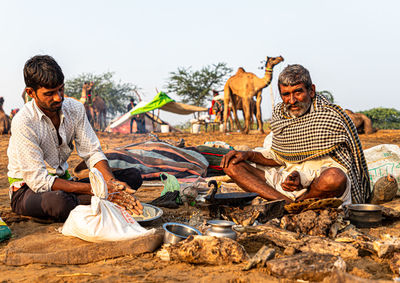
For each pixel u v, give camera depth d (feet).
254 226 9.35
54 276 7.13
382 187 12.36
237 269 7.43
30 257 7.97
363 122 50.14
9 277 7.13
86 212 8.79
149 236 8.78
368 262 7.77
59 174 11.44
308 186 10.67
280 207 10.43
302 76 10.84
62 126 11.01
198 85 112.47
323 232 9.05
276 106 12.17
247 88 54.85
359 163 11.43
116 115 150.00
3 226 9.51
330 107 11.14
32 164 10.30
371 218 10.06
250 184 11.60
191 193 13.35
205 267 7.68
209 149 19.77
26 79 9.82
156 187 17.34
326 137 11.03
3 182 19.75
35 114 10.53
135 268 7.56
